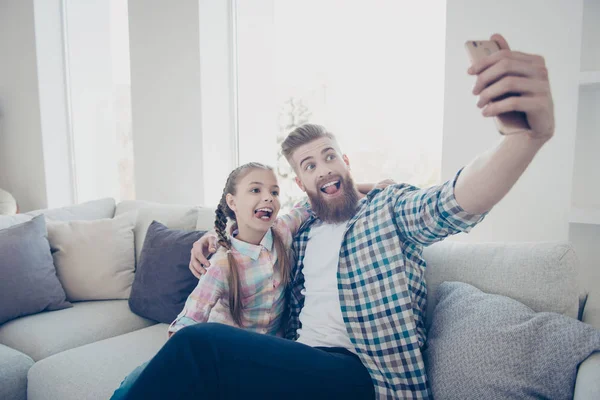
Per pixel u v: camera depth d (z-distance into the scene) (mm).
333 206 1200
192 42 2264
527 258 1107
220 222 1248
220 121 2393
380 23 1949
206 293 1130
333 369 958
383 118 1971
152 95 2457
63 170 3234
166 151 2441
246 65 2455
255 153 2508
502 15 1395
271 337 931
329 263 1173
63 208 2127
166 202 2480
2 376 1261
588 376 783
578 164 1372
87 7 3213
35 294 1657
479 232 1486
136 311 1684
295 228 1320
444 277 1220
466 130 1482
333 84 2129
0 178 3408
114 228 1901
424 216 942
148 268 1657
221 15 2354
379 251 1076
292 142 1241
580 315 1159
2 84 3297
